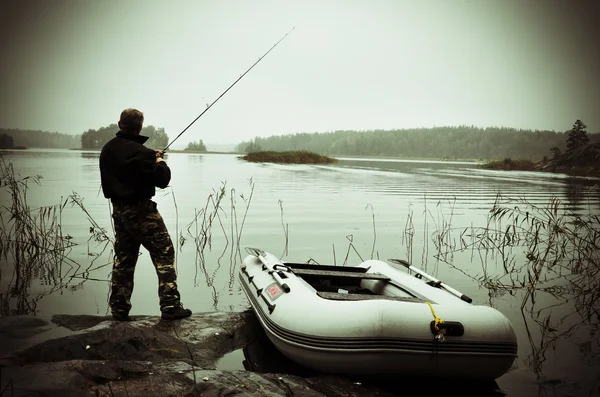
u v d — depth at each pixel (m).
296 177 29.88
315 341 3.68
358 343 3.55
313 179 28.44
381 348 3.52
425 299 4.35
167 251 4.87
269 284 4.75
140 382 3.28
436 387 3.79
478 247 9.77
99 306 5.53
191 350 4.22
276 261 5.34
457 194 20.67
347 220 12.64
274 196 18.31
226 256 8.38
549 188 25.33
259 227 11.33
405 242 9.96
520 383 3.91
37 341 4.23
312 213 13.84
